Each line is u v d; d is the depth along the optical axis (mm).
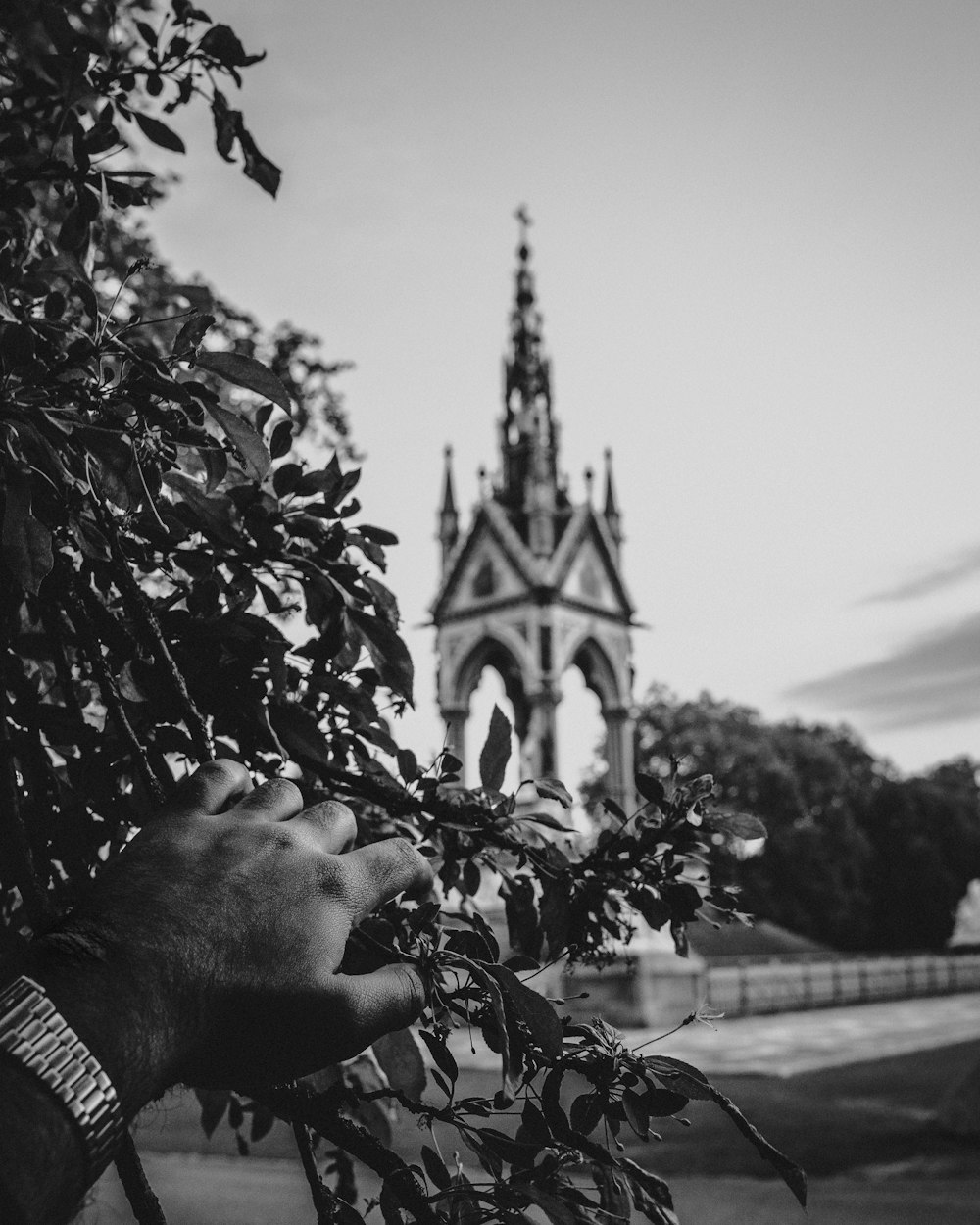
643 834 1373
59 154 1777
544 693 33750
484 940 975
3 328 1051
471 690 36062
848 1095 17312
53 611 1212
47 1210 574
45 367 1062
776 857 73812
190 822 766
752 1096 17078
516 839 1381
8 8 1411
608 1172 954
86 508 1155
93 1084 601
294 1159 10469
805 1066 21719
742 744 76938
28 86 1479
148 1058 632
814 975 49938
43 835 1199
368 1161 957
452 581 36562
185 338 1129
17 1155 566
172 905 691
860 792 80875
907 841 78938
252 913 708
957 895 79812
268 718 1273
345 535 1378
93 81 1497
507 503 37719
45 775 1210
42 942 654
